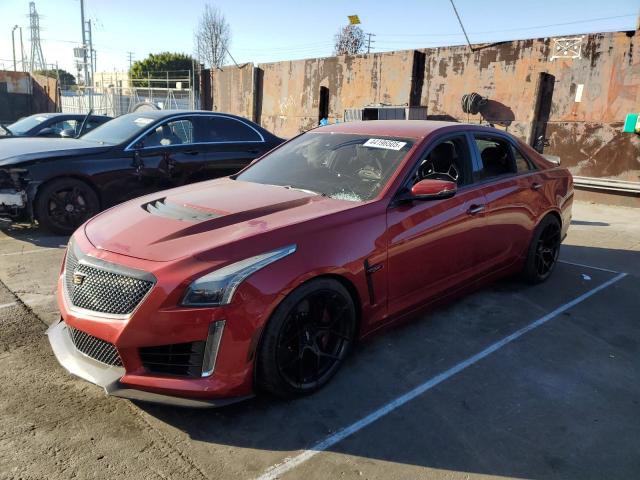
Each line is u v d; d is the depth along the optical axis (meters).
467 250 4.01
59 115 11.48
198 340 2.61
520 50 10.90
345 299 3.12
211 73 20.73
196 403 2.63
